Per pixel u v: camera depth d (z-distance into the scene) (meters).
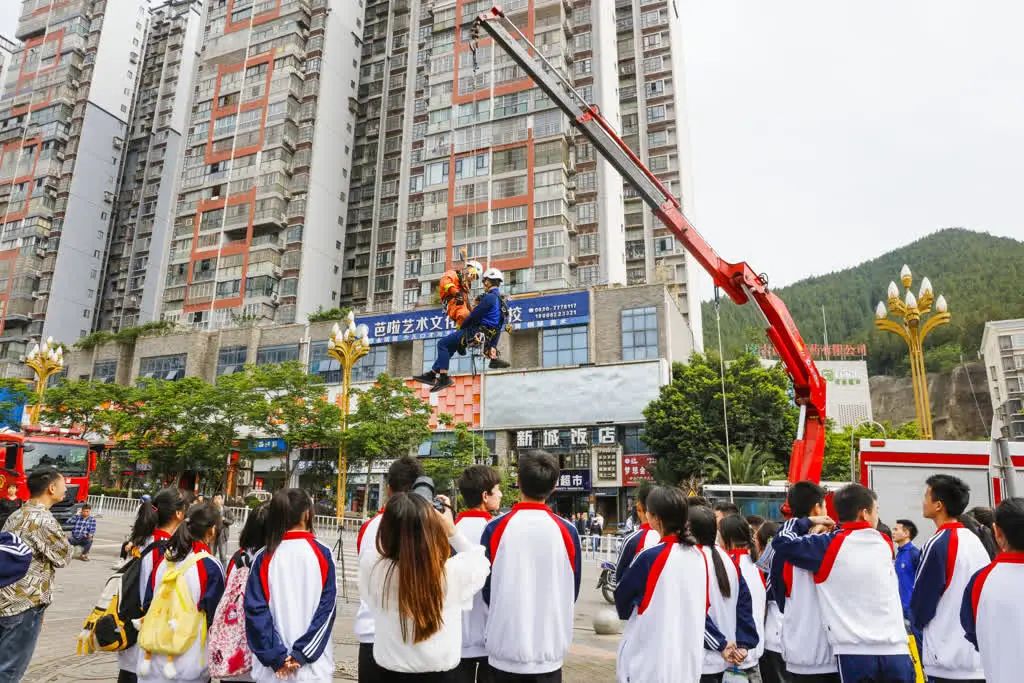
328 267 59.25
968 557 4.55
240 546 4.33
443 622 3.50
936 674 4.59
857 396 73.50
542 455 4.27
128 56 78.00
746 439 31.53
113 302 72.38
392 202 60.66
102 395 36.72
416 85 58.53
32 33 77.44
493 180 49.72
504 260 47.59
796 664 4.60
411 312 42.94
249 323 49.75
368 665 4.05
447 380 7.35
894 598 4.26
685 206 54.53
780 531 4.75
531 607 3.94
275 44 61.88
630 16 59.78
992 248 149.12
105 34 75.50
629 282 54.78
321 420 29.62
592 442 36.41
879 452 13.05
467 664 4.40
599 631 10.82
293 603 3.80
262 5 63.34
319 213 58.94
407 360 42.94
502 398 38.78
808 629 4.57
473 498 4.70
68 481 20.70
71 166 71.44
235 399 31.66
